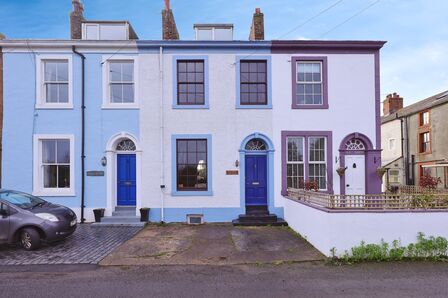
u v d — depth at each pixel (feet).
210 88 37.35
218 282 18.08
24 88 36.65
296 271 19.90
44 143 37.27
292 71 37.70
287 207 34.76
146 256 23.25
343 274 19.21
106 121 36.86
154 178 36.58
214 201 36.55
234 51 37.73
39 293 16.57
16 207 25.53
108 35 39.52
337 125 37.45
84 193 36.29
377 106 37.68
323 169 37.73
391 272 19.47
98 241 27.63
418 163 67.46
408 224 22.39
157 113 37.09
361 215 22.38
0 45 36.40
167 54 37.47
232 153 37.01
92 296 16.17
